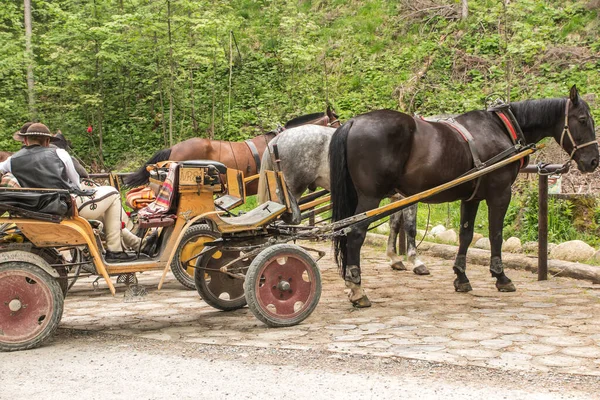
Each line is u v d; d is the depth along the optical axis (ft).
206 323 19.93
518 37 50.24
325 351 16.26
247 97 60.39
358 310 21.07
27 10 62.80
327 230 20.08
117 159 58.03
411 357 15.51
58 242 17.61
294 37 62.90
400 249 32.19
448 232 34.19
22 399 13.21
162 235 19.52
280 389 13.52
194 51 52.42
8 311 16.96
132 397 13.24
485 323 18.94
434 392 13.16
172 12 53.52
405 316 20.03
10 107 58.39
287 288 18.97
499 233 23.24
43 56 62.23
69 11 60.39
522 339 17.07
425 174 21.07
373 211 20.27
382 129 20.53
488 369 14.60
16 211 17.35
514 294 23.18
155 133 59.36
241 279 21.54
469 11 61.46
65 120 59.93
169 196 19.06
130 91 60.95
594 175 36.65
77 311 21.99
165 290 25.52
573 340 16.90
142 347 17.15
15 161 18.15
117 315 21.30
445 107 49.47
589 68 50.42
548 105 23.58
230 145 30.78
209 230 22.80
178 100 59.93
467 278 24.72
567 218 31.76
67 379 14.46
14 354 16.65
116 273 18.20
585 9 56.70
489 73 53.42
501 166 22.20
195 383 14.02
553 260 26.96
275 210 20.07
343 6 70.49
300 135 24.54
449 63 56.08
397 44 62.08
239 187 22.85
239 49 65.16
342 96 56.59
